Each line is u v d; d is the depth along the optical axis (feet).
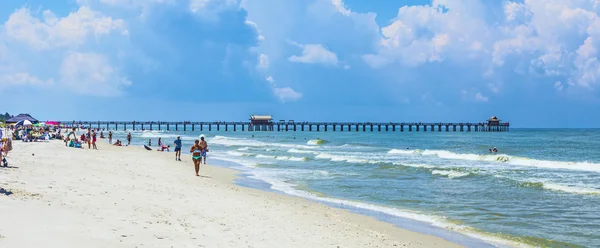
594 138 287.89
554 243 37.29
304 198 58.13
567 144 206.69
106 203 36.73
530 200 57.11
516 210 50.80
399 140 260.83
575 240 38.14
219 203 44.83
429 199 58.13
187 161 104.32
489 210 50.85
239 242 29.91
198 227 32.65
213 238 30.01
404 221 44.98
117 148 134.10
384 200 57.52
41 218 28.04
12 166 55.72
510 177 78.48
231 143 213.87
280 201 52.08
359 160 110.22
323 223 40.86
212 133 424.05
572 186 68.59
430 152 142.61
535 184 69.05
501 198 58.65
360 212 49.32
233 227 34.40
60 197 36.52
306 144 211.61
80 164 69.10
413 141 246.88
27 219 27.25
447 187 68.69
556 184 70.03
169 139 255.70
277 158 124.57
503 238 38.70
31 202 32.42
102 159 84.74
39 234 24.49
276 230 35.40
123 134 354.54
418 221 45.06
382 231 40.06
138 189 47.65
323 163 108.68
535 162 106.11
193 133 420.36
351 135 360.28
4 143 54.13
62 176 50.93
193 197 46.75
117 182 51.34
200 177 72.90
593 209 51.11
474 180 76.48
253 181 74.90
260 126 490.49
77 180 48.80
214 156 132.67
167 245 26.58
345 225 41.06
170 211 37.32
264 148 174.50
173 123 500.74
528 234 40.14
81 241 24.41
